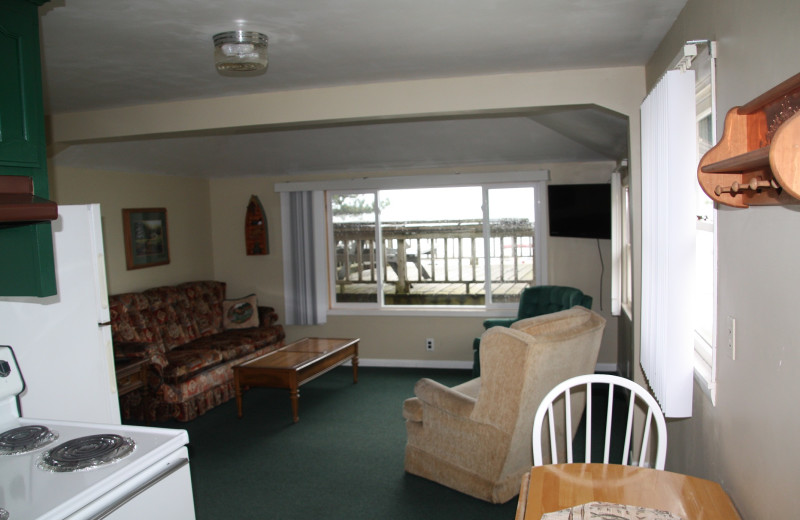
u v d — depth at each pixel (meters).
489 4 2.04
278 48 2.53
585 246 5.37
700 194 2.29
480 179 5.52
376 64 2.86
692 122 1.93
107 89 3.21
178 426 4.32
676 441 2.55
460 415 3.00
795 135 0.95
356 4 2.00
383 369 5.79
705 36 1.87
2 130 1.83
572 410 3.15
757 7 1.39
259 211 6.13
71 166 4.67
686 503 1.55
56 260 2.52
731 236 1.67
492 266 5.71
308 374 4.46
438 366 5.79
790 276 1.25
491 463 2.94
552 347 2.74
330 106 3.39
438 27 2.29
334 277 6.13
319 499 3.11
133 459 1.75
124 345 4.25
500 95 3.20
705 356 2.18
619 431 3.89
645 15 2.22
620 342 5.02
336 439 3.96
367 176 5.82
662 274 2.12
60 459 1.72
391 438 3.95
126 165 5.09
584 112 3.68
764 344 1.41
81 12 2.02
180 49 2.49
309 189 5.92
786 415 1.28
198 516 2.96
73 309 2.57
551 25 2.31
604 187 4.95
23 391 2.31
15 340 2.43
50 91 3.21
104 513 1.58
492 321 4.93
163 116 3.66
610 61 2.94
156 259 5.52
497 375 2.81
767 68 1.33
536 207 5.52
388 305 6.04
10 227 1.93
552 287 4.86
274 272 6.23
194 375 4.54
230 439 4.02
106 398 2.68
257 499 3.13
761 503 1.45
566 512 1.51
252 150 5.32
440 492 3.14
